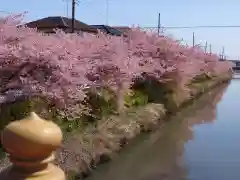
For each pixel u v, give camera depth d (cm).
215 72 4712
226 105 2786
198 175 970
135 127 1302
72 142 873
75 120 1020
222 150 1286
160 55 1997
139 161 1105
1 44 852
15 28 904
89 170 845
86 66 1004
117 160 1038
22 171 175
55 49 890
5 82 853
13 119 838
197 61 2764
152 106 1691
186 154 1217
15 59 833
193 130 1692
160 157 1162
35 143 169
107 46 1287
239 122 1955
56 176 178
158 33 2219
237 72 11838
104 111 1223
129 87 1540
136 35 1995
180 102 2138
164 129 1681
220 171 1012
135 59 1590
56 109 912
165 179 926
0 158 667
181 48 2177
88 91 1120
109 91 1282
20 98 851
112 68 1186
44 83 835
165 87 2014
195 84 3161
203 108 2544
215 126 1814
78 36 1319
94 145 947
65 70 860
